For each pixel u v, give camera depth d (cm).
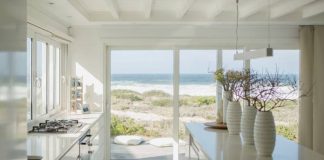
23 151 150
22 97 148
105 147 618
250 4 470
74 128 402
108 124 626
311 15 491
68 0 380
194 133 402
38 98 450
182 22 536
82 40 598
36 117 436
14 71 138
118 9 507
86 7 490
